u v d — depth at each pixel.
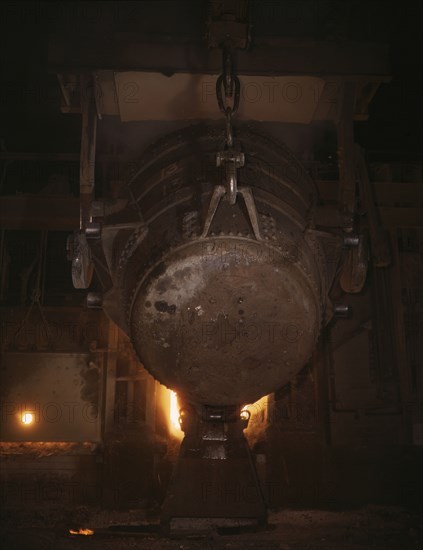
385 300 10.25
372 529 7.38
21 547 6.30
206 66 7.06
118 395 9.73
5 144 11.30
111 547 6.39
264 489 9.25
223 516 6.97
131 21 8.09
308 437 9.51
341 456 9.49
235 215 5.98
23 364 10.01
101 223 6.64
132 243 6.45
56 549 6.26
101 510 9.02
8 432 9.84
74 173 10.97
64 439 9.83
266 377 6.34
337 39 7.68
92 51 7.08
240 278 5.95
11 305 10.38
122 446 9.27
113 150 10.45
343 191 7.20
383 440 9.70
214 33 6.72
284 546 6.40
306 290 6.13
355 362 9.96
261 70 7.10
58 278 10.72
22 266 10.70
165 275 5.98
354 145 7.46
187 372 6.30
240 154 5.57
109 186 10.22
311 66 7.17
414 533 7.07
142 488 9.13
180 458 7.08
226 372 6.27
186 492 6.98
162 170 6.81
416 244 10.57
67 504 9.18
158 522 8.27
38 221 10.28
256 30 7.90
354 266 6.93
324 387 9.70
